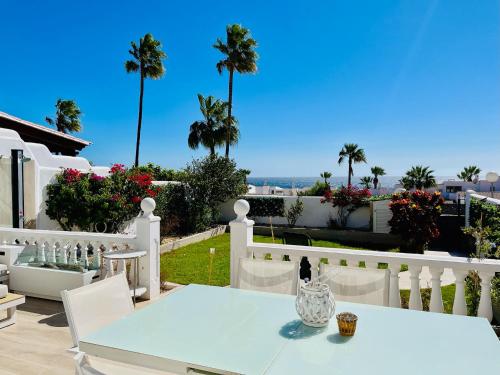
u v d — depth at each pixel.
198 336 2.08
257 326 2.22
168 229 12.30
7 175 7.89
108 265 5.47
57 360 3.54
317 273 3.91
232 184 14.89
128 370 2.30
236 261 4.21
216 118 22.50
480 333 2.11
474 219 9.17
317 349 1.91
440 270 3.46
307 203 15.48
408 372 1.67
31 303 5.26
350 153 32.44
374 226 13.79
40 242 5.91
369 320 2.31
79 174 8.89
